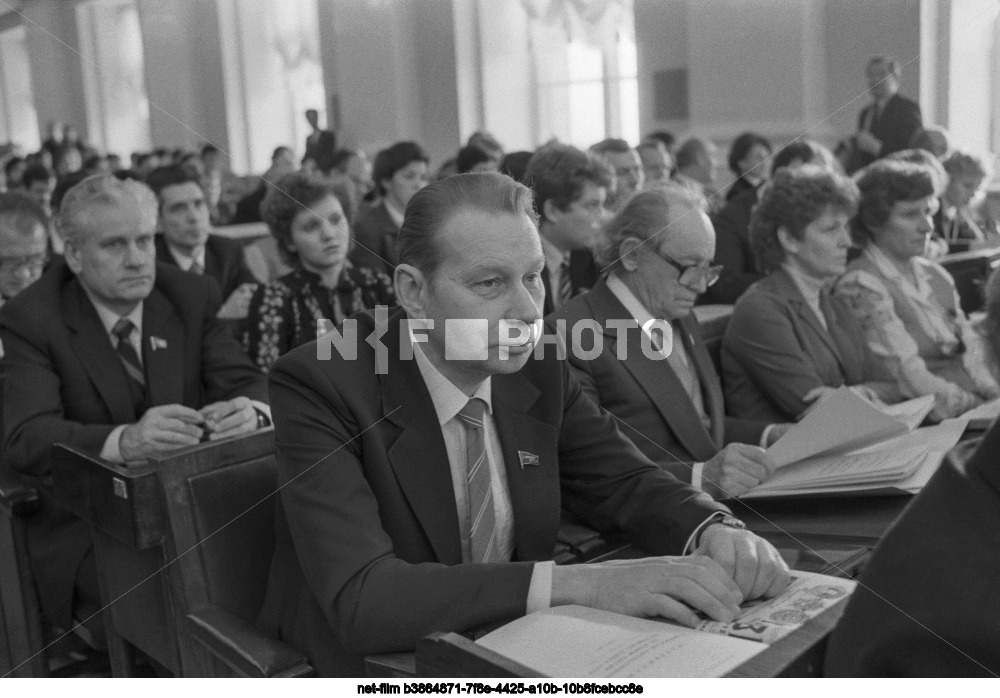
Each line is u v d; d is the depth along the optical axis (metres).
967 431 1.35
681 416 1.47
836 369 1.81
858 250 1.88
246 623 1.00
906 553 0.55
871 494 1.14
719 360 1.85
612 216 1.56
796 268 1.82
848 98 4.14
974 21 3.78
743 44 4.44
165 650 1.14
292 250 2.32
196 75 6.85
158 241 2.87
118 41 9.48
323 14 5.56
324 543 0.93
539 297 0.96
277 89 6.38
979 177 2.72
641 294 1.51
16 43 10.10
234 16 6.43
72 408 1.68
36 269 2.34
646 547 1.12
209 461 1.11
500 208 0.93
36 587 1.55
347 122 5.45
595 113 5.09
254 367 1.91
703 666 0.69
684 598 0.81
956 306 1.91
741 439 1.57
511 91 5.22
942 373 1.87
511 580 0.87
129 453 1.48
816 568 0.92
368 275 2.38
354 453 1.00
